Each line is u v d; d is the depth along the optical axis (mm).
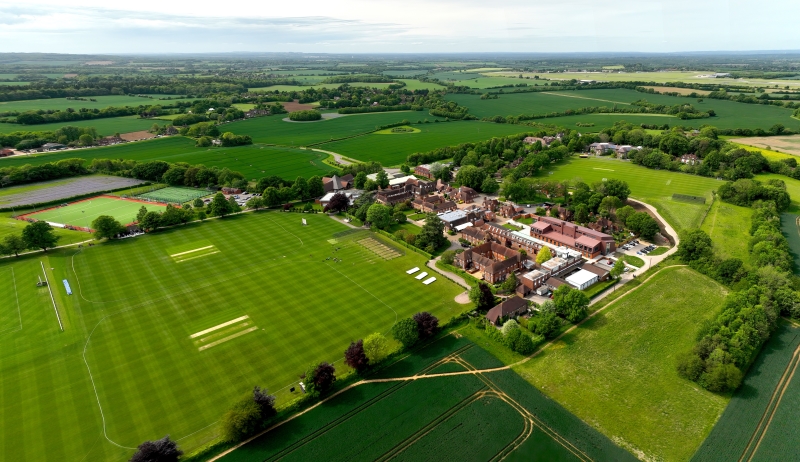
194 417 84688
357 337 109000
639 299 125938
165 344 106188
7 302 123938
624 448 77812
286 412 85125
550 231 171375
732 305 110000
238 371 97062
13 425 82625
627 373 96375
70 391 91188
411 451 77938
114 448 77875
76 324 113812
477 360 101062
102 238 166750
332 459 76562
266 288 132500
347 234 173875
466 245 165250
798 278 131375
